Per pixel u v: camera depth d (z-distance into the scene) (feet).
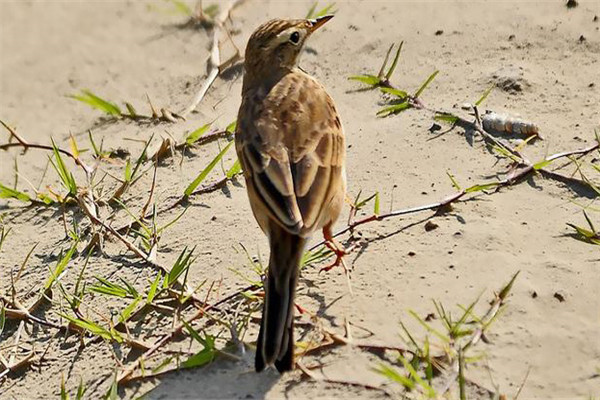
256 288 36.47
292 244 32.65
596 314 34.01
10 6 58.39
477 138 42.75
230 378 33.37
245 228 40.19
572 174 39.91
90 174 44.19
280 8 54.34
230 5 54.80
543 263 36.11
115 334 35.60
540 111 43.88
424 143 42.93
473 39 49.16
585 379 31.94
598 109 43.60
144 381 34.01
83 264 39.96
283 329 31.48
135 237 40.88
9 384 35.50
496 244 37.09
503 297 34.55
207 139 46.03
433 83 46.73
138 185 43.93
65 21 56.75
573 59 46.88
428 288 35.53
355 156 42.75
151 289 36.65
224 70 51.19
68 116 50.44
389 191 40.50
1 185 44.06
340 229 38.78
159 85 51.42
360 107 46.16
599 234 37.01
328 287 36.19
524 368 32.32
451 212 38.88
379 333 33.91
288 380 32.86
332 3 53.47
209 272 38.06
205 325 35.50
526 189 39.78
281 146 34.78
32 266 40.60
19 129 49.85
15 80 53.16
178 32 54.54
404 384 31.63
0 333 37.22
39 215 43.47
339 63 49.34
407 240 37.81
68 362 35.68
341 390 32.22
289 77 38.52
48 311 38.09
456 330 33.01
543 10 50.11
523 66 46.73
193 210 41.73
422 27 50.57
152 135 47.32
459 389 31.45
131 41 54.60
